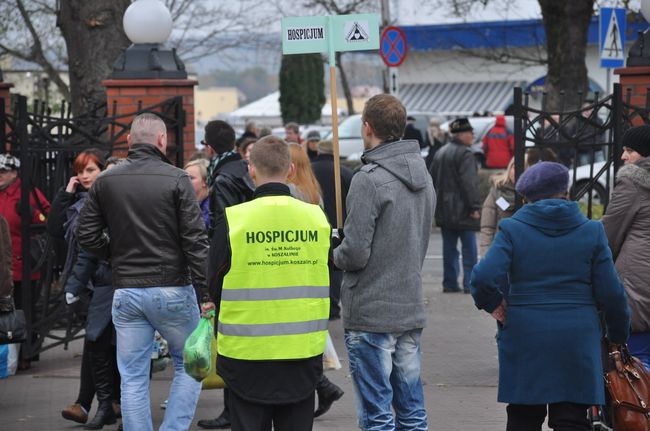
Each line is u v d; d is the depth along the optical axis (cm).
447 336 1394
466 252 1761
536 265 698
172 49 1439
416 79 5769
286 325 668
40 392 1114
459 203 1730
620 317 711
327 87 6556
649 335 853
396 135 770
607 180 1189
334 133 872
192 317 837
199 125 6600
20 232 1215
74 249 1010
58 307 1248
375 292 754
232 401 675
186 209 816
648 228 837
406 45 2314
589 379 695
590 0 2533
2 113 1252
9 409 1041
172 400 843
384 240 751
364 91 6569
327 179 1436
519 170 1162
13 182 1219
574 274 700
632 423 743
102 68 1805
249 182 995
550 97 2561
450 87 5609
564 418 702
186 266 830
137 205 813
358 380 763
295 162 996
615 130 1154
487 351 1298
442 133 2823
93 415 1019
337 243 783
